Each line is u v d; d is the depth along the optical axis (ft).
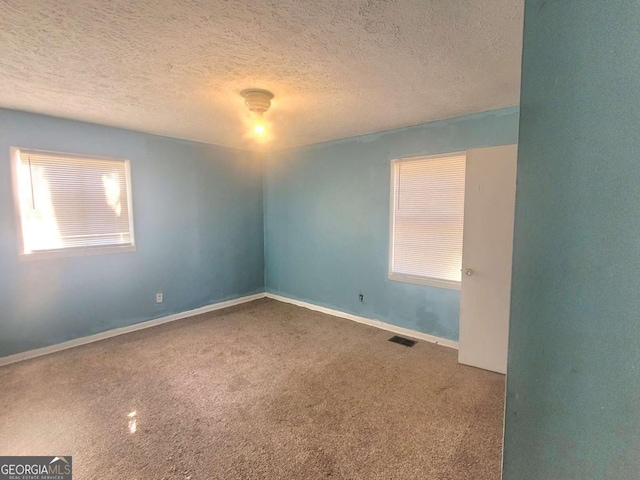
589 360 1.83
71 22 4.81
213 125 10.90
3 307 9.29
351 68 6.51
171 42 5.47
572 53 1.81
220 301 14.89
